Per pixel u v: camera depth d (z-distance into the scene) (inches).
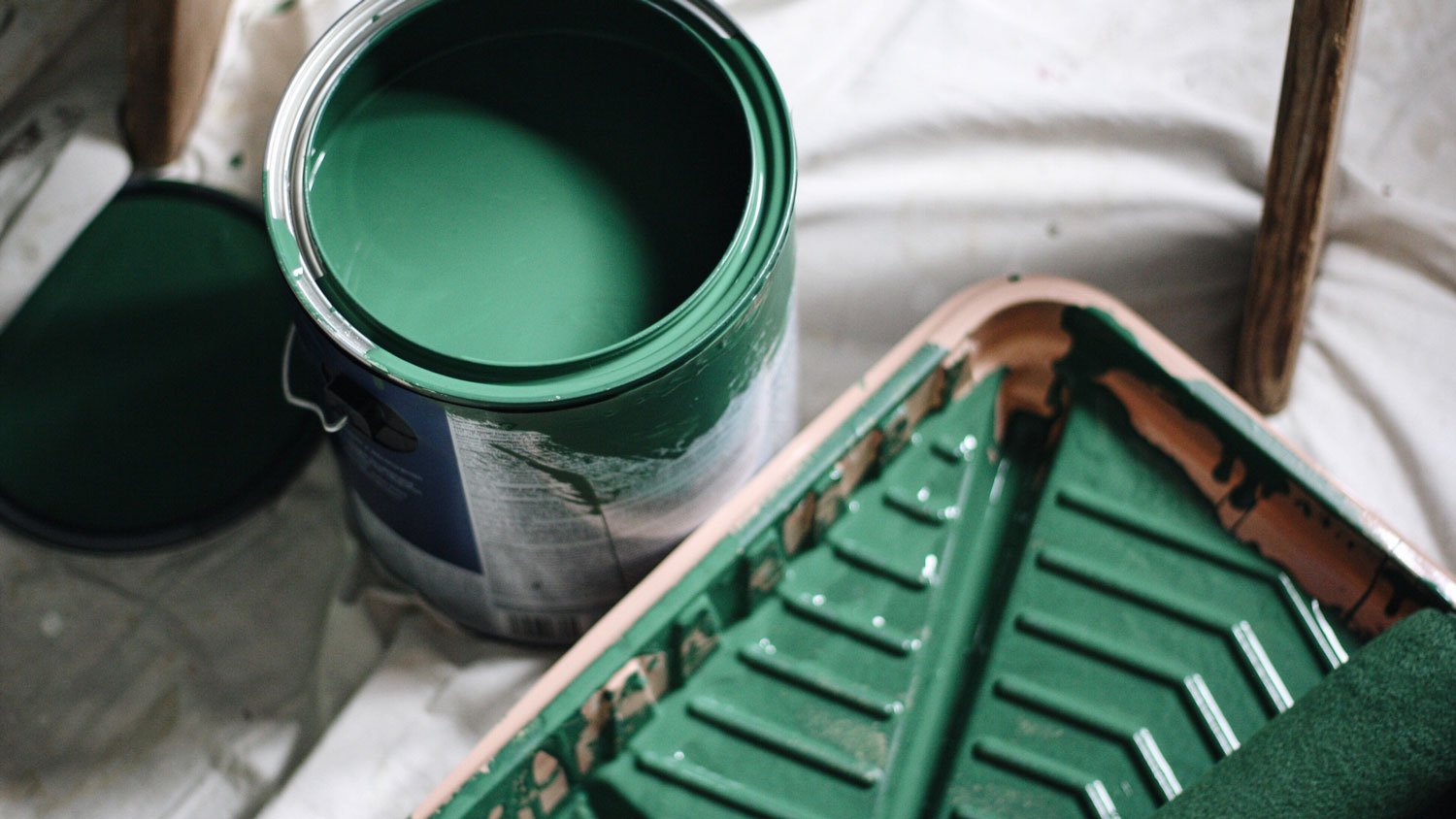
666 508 32.4
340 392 28.6
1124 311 35.4
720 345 28.0
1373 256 41.0
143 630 38.8
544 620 35.8
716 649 33.7
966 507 36.0
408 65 31.3
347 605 38.4
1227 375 41.1
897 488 35.7
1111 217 41.1
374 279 29.0
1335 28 31.3
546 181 30.4
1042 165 41.8
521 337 28.6
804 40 43.1
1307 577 33.6
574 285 29.2
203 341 40.6
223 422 40.0
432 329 28.5
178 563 39.5
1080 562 34.4
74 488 39.1
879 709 33.3
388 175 30.2
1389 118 42.4
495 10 31.4
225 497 39.3
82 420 39.7
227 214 41.7
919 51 42.6
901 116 41.5
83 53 43.3
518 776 30.4
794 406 36.8
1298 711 28.3
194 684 38.3
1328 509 32.5
